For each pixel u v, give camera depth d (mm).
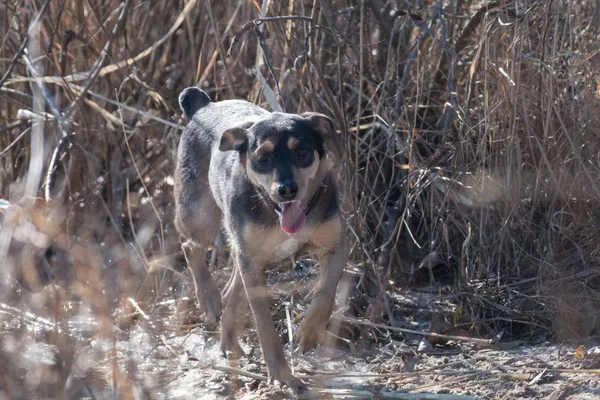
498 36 10656
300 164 8484
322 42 11680
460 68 11781
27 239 9570
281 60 11805
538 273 9820
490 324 9758
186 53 12977
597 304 9367
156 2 13055
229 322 9555
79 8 12750
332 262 8750
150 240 11734
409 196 10344
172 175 12336
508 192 10070
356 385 8578
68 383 8273
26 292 9555
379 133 11812
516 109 10102
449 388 8344
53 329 8867
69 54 12586
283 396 8344
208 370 9211
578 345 8961
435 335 9500
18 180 12258
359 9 12383
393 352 9398
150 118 12570
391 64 11742
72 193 11648
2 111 12977
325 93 10578
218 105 10570
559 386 8078
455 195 10578
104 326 8359
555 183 9820
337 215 8750
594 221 9969
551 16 10492
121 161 12430
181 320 10211
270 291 10273
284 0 11766
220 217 10297
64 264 9836
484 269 10219
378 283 10156
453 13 11984
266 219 8688
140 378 8734
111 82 12758
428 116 11805
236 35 10180
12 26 12672
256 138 8711
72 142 11484
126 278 10016
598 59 10359
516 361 8781
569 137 9695
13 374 8188
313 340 8484
